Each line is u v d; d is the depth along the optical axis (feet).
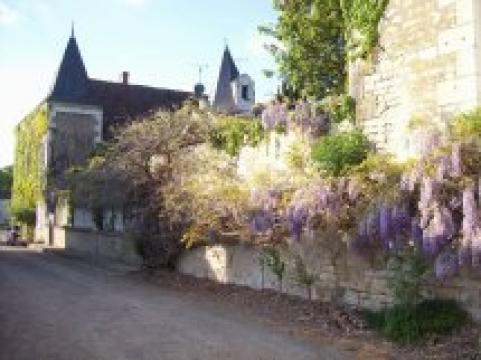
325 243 41.34
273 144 51.83
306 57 67.82
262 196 44.93
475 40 37.35
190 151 60.59
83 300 45.83
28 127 145.48
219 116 63.10
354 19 45.80
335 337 33.30
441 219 31.55
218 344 31.24
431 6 39.96
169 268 63.46
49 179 125.80
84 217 106.63
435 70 39.52
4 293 48.96
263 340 32.35
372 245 37.01
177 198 56.03
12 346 29.94
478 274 31.04
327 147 42.42
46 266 75.77
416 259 33.71
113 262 79.56
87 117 131.64
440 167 32.12
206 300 46.39
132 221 69.10
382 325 34.63
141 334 33.40
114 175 65.72
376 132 43.60
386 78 43.14
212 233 52.26
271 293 46.14
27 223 141.69
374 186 36.91
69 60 135.03
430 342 30.94
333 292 40.91
